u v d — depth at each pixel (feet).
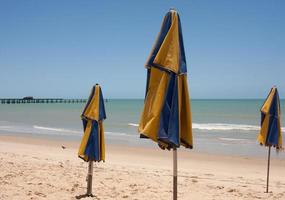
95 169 42.88
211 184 37.91
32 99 434.30
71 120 157.89
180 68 14.52
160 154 63.93
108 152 65.41
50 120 157.58
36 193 30.17
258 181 41.42
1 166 40.68
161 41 14.58
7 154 52.65
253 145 79.15
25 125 130.11
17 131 106.42
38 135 95.25
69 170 40.68
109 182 35.88
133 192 32.42
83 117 27.78
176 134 14.32
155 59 14.28
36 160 47.93
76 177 37.09
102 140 28.48
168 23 14.61
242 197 32.73
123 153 64.44
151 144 78.84
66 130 110.32
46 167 41.68
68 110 275.80
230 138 92.27
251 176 45.16
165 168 48.16
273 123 33.60
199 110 258.78
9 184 32.65
